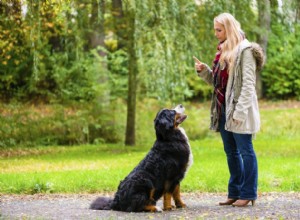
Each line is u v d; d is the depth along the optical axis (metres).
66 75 25.78
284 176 12.04
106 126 24.48
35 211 8.55
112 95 25.31
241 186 8.46
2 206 9.12
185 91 20.84
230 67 7.98
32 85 26.27
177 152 8.05
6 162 17.52
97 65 24.73
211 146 21.02
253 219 7.37
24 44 20.58
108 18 20.80
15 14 17.36
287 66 32.09
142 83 23.02
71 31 20.12
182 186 10.95
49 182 11.24
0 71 27.36
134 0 16.80
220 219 7.43
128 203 8.07
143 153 19.39
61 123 24.34
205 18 18.78
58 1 14.84
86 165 16.02
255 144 21.22
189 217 7.62
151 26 18.28
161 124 8.05
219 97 8.27
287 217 7.51
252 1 18.16
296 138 23.52
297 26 18.41
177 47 18.62
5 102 27.28
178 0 18.20
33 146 23.27
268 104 31.39
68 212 8.34
